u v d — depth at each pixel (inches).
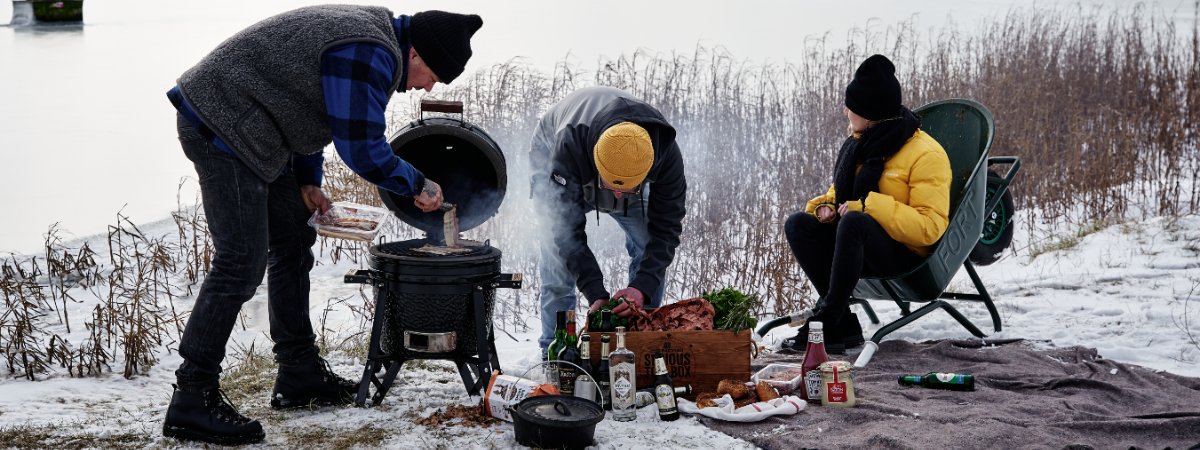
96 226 299.0
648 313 144.9
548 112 157.4
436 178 147.5
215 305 120.1
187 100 113.3
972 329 177.0
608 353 135.4
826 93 358.3
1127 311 184.5
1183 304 185.6
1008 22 454.3
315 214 135.6
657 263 145.9
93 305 211.0
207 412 121.6
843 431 125.4
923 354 166.4
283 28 115.0
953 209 176.1
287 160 123.6
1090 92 364.8
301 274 136.6
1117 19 442.0
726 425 129.0
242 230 119.4
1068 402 134.0
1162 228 244.4
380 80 115.3
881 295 173.2
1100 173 287.6
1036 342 170.1
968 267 178.1
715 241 245.4
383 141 118.3
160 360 172.1
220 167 117.1
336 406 139.6
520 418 119.6
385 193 141.9
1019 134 314.7
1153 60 408.2
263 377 155.4
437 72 124.6
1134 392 137.2
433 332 136.2
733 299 145.9
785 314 207.3
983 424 123.0
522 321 205.2
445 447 120.9
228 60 113.9
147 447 120.8
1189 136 334.6
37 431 126.6
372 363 137.3
